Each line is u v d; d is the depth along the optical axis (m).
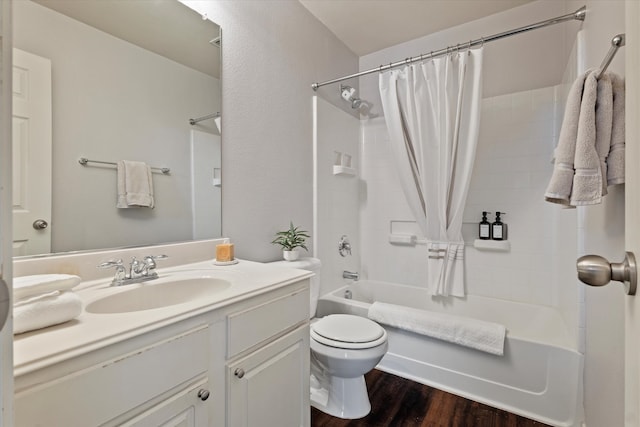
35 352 0.55
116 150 1.14
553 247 2.04
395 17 2.27
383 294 2.66
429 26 2.38
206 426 0.83
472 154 1.94
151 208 1.25
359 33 2.48
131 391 0.66
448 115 1.96
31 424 0.53
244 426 0.94
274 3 1.88
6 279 0.35
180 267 1.29
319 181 2.25
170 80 1.32
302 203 2.11
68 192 1.02
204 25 1.46
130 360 0.66
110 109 1.13
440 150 2.03
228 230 1.58
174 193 1.33
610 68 1.07
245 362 0.94
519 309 2.09
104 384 0.62
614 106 0.95
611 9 1.05
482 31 2.29
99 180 1.10
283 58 1.94
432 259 2.24
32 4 0.95
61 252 1.00
